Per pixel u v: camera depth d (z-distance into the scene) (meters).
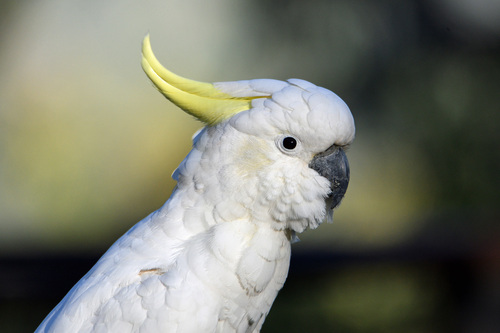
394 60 14.65
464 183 14.52
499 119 14.38
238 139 5.41
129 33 22.11
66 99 22.30
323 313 13.19
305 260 13.06
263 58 15.41
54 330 5.24
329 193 5.79
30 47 21.56
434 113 14.52
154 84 5.52
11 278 11.94
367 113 14.85
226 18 17.58
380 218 16.91
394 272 13.17
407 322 12.50
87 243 18.52
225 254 5.30
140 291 5.17
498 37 14.59
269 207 5.42
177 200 5.58
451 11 14.68
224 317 5.39
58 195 21.56
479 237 13.05
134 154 22.23
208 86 5.59
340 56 14.78
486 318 12.17
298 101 5.38
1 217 20.73
